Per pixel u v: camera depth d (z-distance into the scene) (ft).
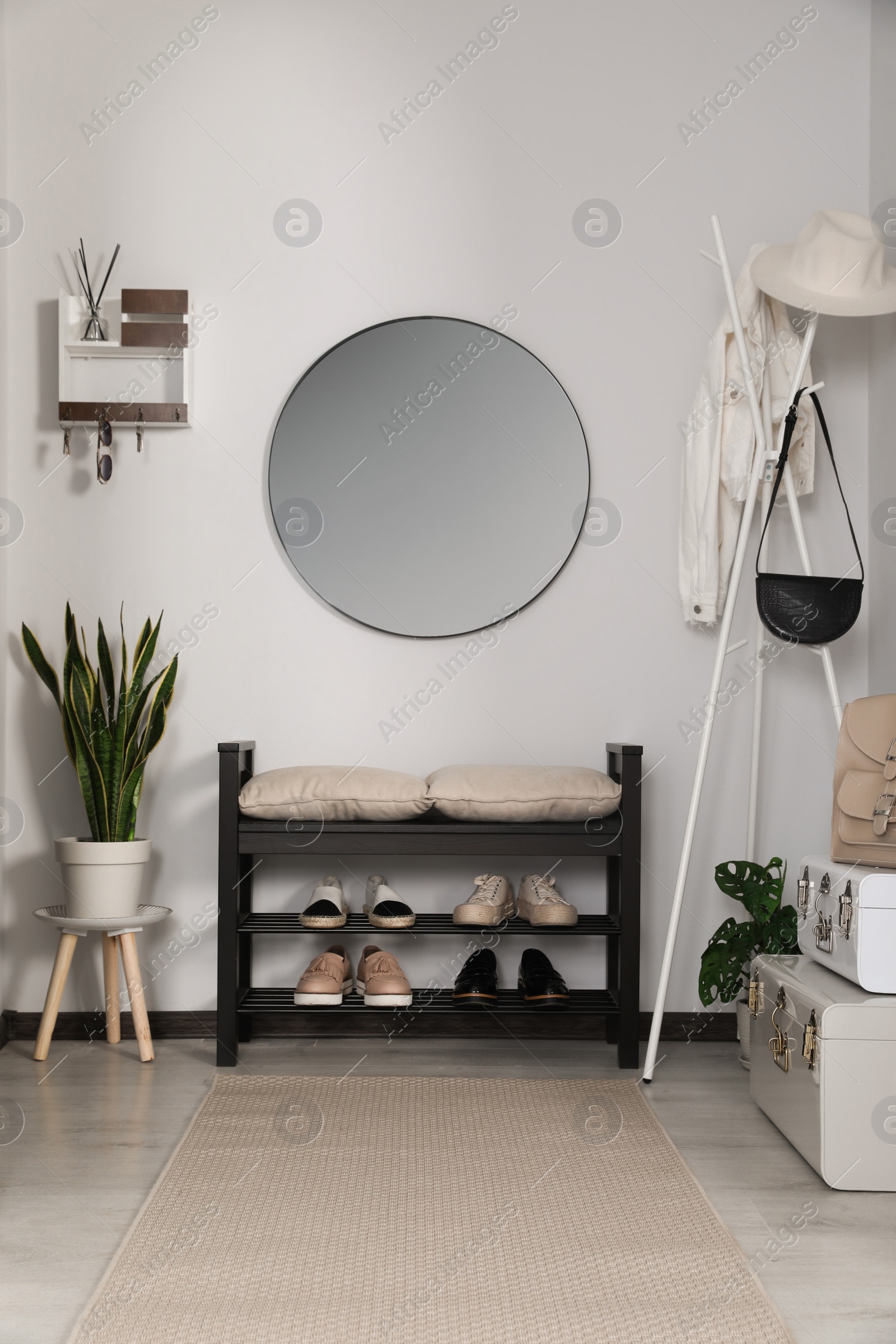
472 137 8.45
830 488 8.50
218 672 8.30
